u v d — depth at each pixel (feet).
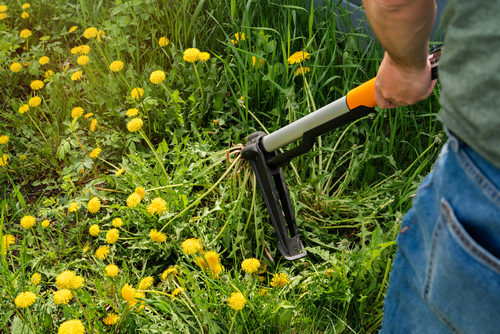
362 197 6.20
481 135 2.15
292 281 5.15
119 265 5.98
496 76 2.03
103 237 6.03
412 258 2.85
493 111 2.08
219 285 4.98
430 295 2.63
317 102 7.31
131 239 5.98
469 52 2.13
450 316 2.53
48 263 5.91
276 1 8.10
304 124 4.71
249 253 5.84
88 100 7.93
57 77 7.77
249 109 7.46
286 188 5.58
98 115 7.72
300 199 6.37
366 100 4.12
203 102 7.27
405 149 6.68
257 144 5.30
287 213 5.61
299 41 8.00
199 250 5.15
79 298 5.04
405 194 5.78
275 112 6.88
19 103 8.07
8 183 7.11
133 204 5.62
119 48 7.86
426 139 6.69
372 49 7.23
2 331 5.02
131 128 6.25
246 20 7.34
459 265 2.35
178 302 5.15
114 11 8.14
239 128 7.30
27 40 8.66
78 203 6.20
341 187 6.50
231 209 5.98
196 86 7.29
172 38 8.36
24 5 8.91
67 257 6.00
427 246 2.70
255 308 4.75
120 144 7.13
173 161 6.96
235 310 4.69
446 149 2.54
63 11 9.29
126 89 7.75
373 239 5.02
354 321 5.00
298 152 4.99
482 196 2.26
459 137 2.32
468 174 2.32
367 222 5.79
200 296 4.82
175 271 5.24
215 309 4.94
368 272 5.03
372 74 7.08
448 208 2.42
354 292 4.93
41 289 5.70
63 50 8.71
